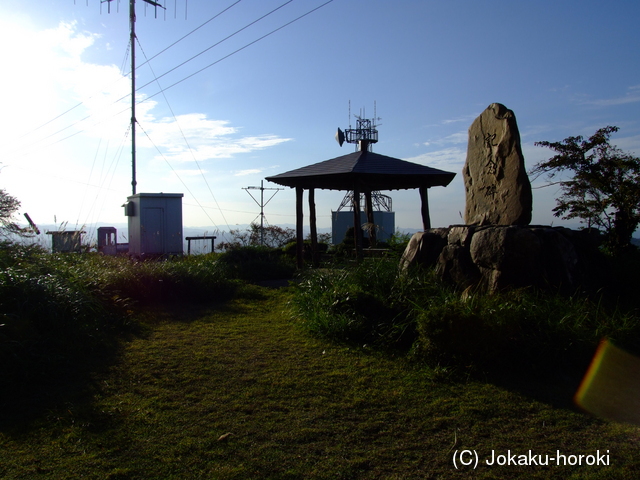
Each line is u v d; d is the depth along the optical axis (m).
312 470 2.98
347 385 4.37
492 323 4.69
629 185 9.45
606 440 3.45
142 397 4.04
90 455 3.08
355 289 6.30
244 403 3.95
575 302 5.61
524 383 4.45
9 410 3.74
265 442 3.31
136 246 14.66
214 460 3.06
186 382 4.40
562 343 4.73
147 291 8.09
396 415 3.77
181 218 15.00
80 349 5.05
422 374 4.61
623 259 7.45
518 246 6.12
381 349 5.38
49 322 5.15
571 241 6.62
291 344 5.67
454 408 3.91
